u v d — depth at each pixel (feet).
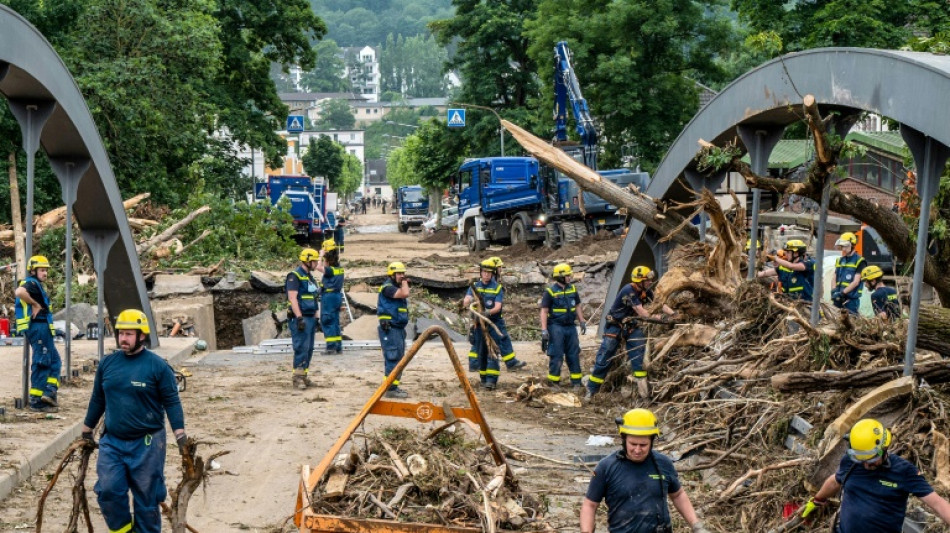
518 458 35.29
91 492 32.37
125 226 60.13
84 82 109.40
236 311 88.43
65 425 40.01
